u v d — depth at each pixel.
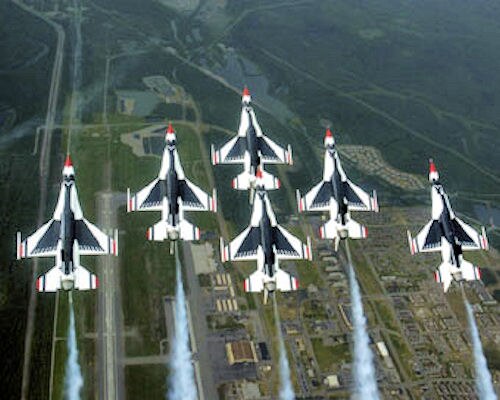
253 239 71.75
